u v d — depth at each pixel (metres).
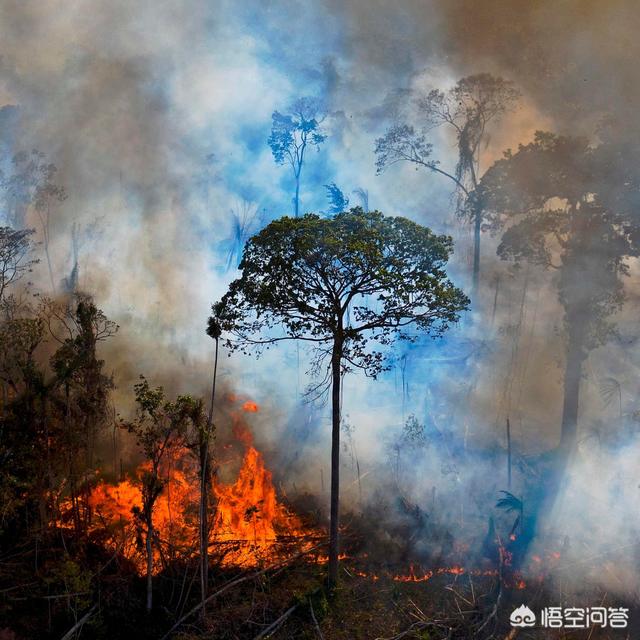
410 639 16.47
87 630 16.56
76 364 18.48
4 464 17.91
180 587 18.02
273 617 17.17
